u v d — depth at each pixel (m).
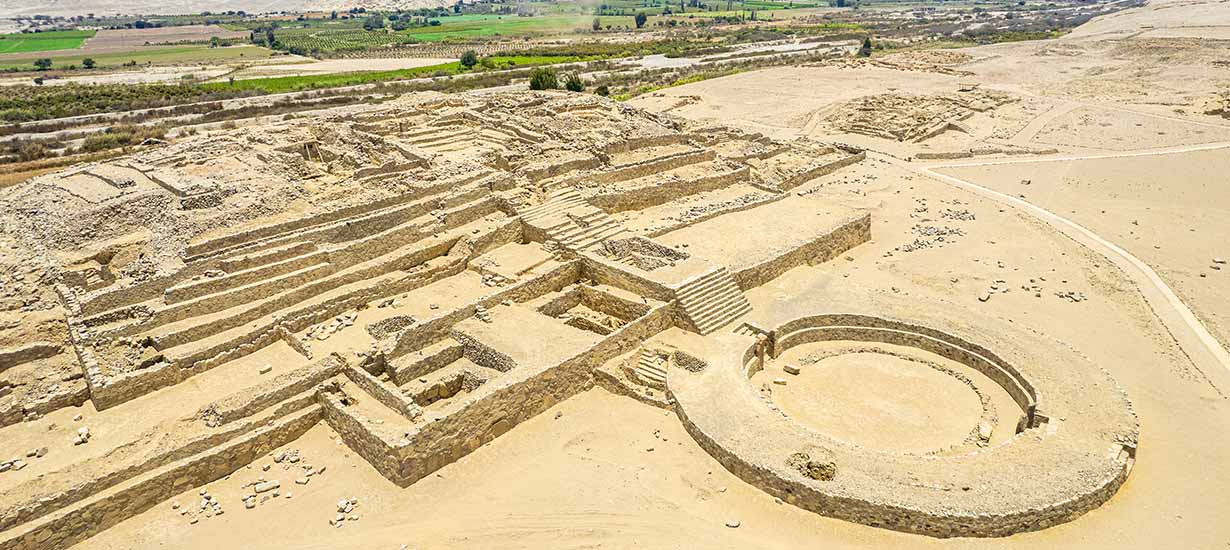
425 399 35.06
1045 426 31.44
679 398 33.75
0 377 33.06
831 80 133.12
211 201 44.44
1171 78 124.00
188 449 30.03
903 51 174.12
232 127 89.62
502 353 35.88
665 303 39.94
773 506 28.33
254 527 27.98
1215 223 60.12
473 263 45.69
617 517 27.92
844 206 61.91
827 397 35.88
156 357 34.62
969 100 107.88
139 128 89.50
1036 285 48.72
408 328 36.84
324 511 28.75
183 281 38.38
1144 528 27.09
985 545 26.22
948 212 63.50
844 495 27.25
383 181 51.44
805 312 41.72
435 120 67.56
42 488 27.11
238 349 36.25
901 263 52.38
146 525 28.17
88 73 145.00
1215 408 35.28
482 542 27.03
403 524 28.00
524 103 77.88
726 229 52.34
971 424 33.66
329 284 40.94
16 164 74.25
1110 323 43.69
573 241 46.66
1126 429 31.05
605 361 37.12
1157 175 73.12
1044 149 84.06
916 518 26.47
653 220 54.34
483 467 31.17
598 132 69.88
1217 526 27.30
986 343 37.97
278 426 32.12
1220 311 45.12
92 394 32.03
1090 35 185.38
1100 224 60.56
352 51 179.50
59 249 39.97
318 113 92.25
